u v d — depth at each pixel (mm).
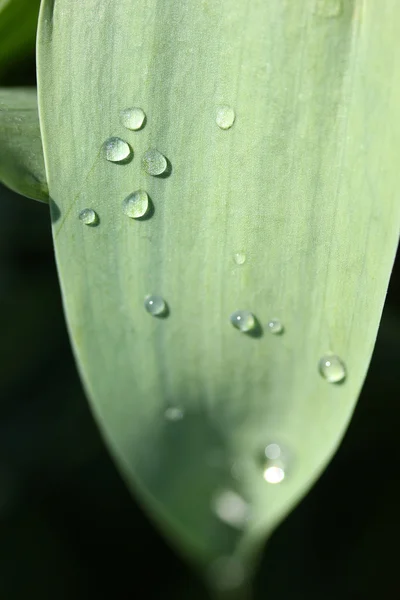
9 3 219
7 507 355
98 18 199
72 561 360
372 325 198
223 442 214
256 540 218
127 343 206
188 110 200
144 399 209
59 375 370
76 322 203
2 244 361
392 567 342
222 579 279
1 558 351
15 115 215
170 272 204
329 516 354
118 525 369
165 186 202
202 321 206
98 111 200
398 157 195
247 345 207
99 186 201
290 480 212
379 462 347
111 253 203
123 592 362
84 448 365
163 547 372
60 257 201
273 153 200
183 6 199
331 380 204
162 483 216
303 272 202
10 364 365
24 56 233
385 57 197
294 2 199
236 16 199
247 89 200
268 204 201
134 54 200
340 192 199
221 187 201
